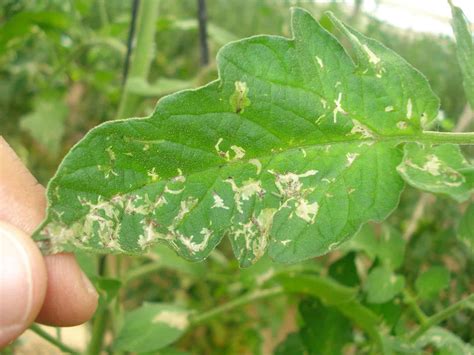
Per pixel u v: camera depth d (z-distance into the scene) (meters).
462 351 0.10
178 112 0.07
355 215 0.07
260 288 0.13
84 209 0.06
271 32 0.22
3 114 0.22
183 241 0.07
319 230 0.07
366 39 0.07
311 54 0.07
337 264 0.12
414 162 0.07
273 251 0.07
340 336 0.12
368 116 0.07
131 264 0.20
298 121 0.07
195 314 0.14
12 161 0.08
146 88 0.13
